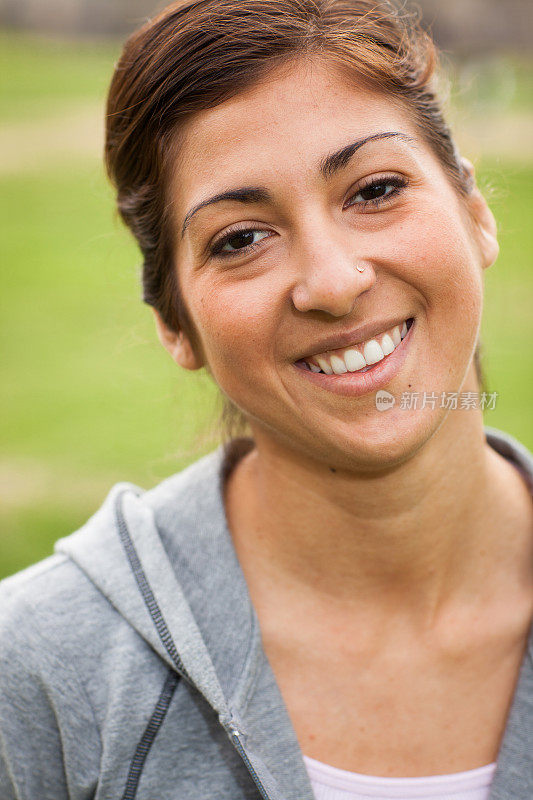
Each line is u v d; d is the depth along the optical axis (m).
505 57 18.03
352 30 2.05
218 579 2.35
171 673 2.26
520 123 14.37
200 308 2.11
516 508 2.43
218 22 2.01
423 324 2.05
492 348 8.92
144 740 2.22
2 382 9.92
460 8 18.62
